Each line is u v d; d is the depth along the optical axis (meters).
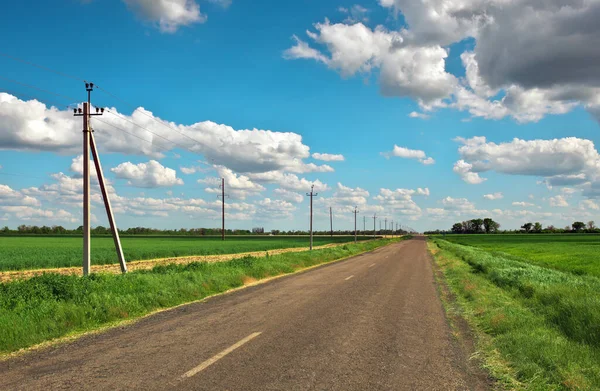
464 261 31.81
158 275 16.06
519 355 6.73
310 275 22.00
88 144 16.73
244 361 6.42
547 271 21.33
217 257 42.59
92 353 6.94
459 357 6.95
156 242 82.00
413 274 22.58
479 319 10.26
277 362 6.40
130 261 36.16
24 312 9.34
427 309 11.65
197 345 7.41
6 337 7.52
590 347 7.15
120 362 6.36
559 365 6.18
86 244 16.31
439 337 8.37
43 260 32.41
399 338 8.17
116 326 9.27
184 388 5.23
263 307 11.67
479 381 5.77
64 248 52.12
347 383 5.55
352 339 7.98
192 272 17.05
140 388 5.22
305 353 6.94
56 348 7.33
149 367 6.10
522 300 12.77
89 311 9.91
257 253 50.50
